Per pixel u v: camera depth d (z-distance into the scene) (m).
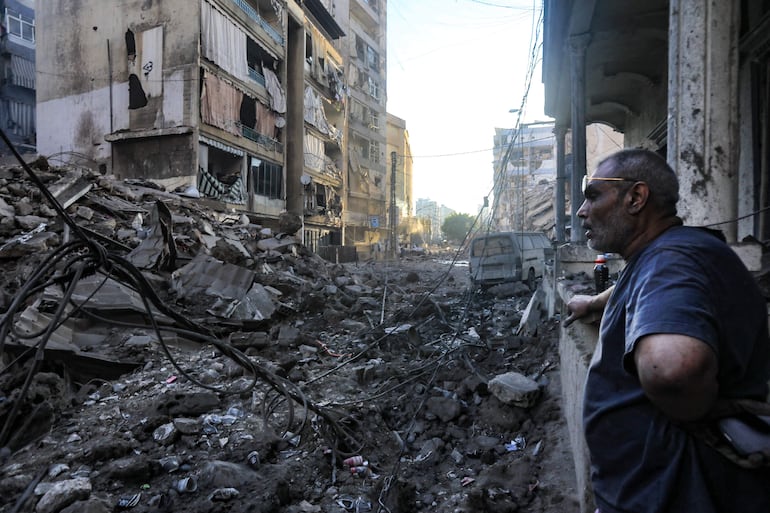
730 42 2.98
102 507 2.56
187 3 18.56
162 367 5.16
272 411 4.02
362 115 41.06
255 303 7.46
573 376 2.94
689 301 0.93
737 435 0.93
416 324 8.48
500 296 12.16
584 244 7.63
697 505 0.96
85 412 4.02
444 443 3.73
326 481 3.10
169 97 18.84
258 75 23.16
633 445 1.08
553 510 2.63
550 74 10.81
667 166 1.22
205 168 19.28
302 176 28.02
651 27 8.57
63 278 2.17
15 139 24.77
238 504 2.63
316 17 31.14
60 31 21.36
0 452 3.22
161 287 7.04
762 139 5.58
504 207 43.66
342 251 28.62
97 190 11.33
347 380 5.27
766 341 1.06
